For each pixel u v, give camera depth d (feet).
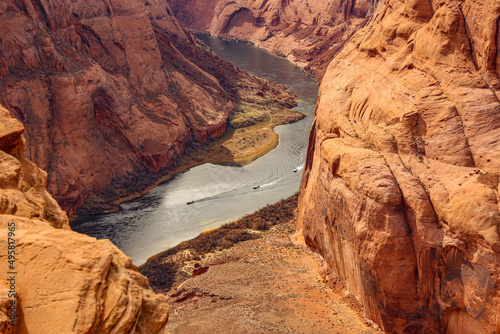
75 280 24.09
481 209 62.03
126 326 24.47
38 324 22.38
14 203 30.78
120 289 25.46
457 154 73.05
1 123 35.94
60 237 26.37
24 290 23.35
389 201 70.64
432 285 68.90
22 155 37.73
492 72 76.48
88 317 23.06
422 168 74.33
